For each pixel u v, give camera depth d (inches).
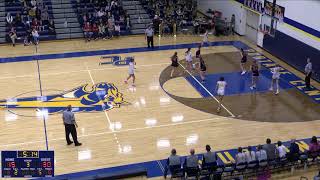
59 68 879.1
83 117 667.4
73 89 770.2
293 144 530.3
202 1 1339.8
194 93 763.4
